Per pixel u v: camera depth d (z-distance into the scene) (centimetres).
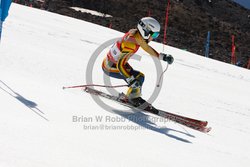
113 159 400
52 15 3478
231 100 1239
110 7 7381
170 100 985
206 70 2034
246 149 668
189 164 470
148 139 542
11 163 317
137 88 744
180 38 6303
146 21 692
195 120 739
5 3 667
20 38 1336
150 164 421
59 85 767
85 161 370
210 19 7950
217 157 552
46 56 1091
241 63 5175
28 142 377
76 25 2994
